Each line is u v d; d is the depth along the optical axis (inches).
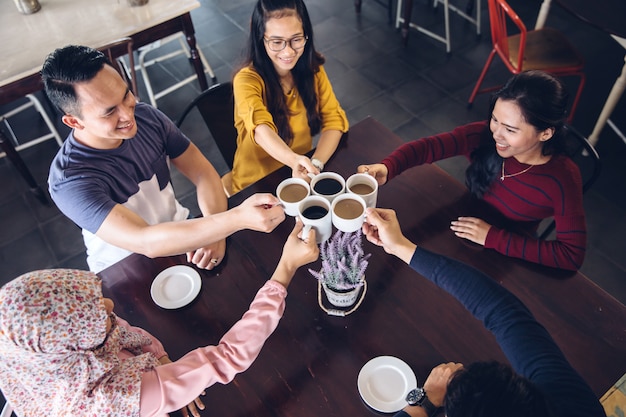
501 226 51.2
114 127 45.9
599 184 95.3
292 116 65.2
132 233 46.4
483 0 144.3
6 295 29.2
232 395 39.5
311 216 43.4
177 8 91.5
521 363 32.5
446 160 101.4
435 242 49.8
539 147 50.6
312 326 43.6
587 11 84.5
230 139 72.2
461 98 115.6
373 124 64.2
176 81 125.2
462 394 24.3
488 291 36.2
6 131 114.0
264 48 58.6
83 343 31.4
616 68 119.6
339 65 125.6
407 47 129.9
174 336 43.7
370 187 47.2
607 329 42.3
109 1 94.1
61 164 48.4
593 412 29.0
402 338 42.4
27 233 94.7
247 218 43.5
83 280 32.0
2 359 31.0
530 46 100.3
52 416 33.4
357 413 38.1
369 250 49.6
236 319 44.8
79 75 41.4
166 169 58.4
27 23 89.4
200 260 48.9
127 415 33.2
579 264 47.1
